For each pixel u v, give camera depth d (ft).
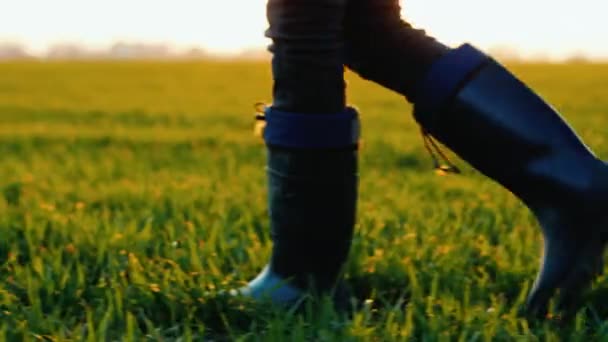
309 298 7.18
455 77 6.70
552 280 6.74
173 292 7.60
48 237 10.44
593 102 48.49
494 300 7.50
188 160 23.75
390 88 7.06
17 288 8.12
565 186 6.62
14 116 42.96
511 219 12.04
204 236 10.31
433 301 7.57
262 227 11.04
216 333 7.25
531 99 6.72
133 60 152.56
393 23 6.89
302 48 6.75
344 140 6.99
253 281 7.72
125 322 7.22
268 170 7.23
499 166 6.82
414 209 12.85
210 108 48.73
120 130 34.14
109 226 10.71
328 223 7.14
